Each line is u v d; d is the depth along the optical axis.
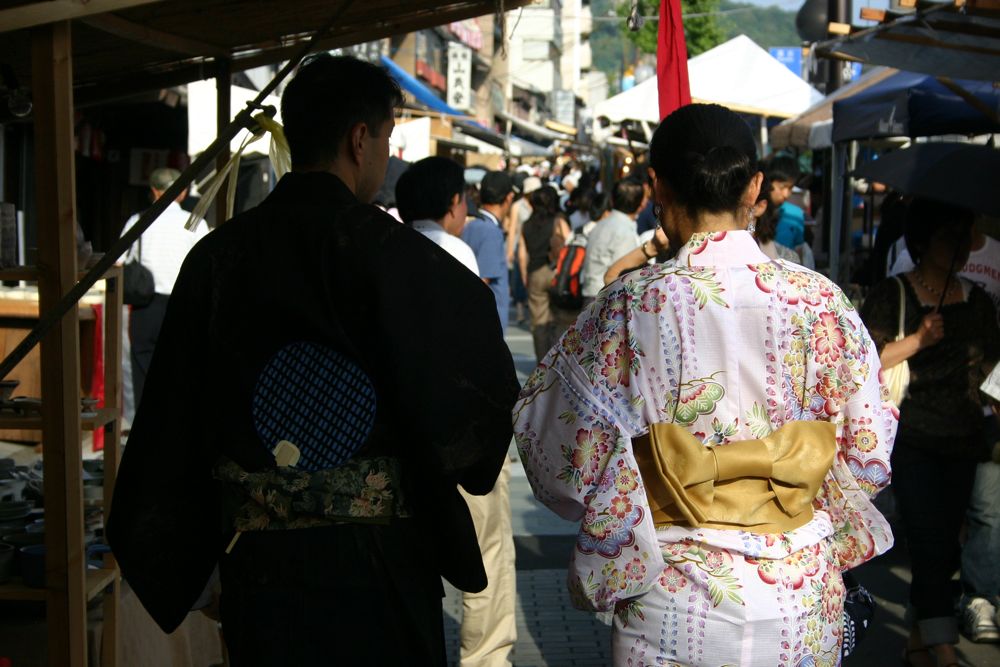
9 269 2.65
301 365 2.04
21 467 4.25
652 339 1.97
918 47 5.03
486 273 5.93
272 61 3.53
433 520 2.05
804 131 9.45
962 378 3.66
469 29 37.62
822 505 2.12
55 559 2.62
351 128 2.18
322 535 2.02
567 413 2.02
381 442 2.04
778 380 1.98
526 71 55.88
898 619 4.58
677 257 2.04
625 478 1.94
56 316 2.32
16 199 8.23
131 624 3.34
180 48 3.29
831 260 8.95
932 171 3.73
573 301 7.82
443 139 18.08
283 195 2.13
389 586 2.03
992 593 4.30
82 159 9.90
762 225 3.88
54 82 2.43
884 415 2.06
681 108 2.12
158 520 2.10
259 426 2.05
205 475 2.13
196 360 2.11
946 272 3.66
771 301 1.98
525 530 5.91
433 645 2.08
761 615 1.91
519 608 4.75
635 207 7.46
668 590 1.94
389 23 3.30
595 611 2.01
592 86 74.12
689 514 1.92
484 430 2.04
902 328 3.66
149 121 10.27
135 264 6.77
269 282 2.05
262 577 2.02
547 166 33.09
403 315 1.99
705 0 34.25
